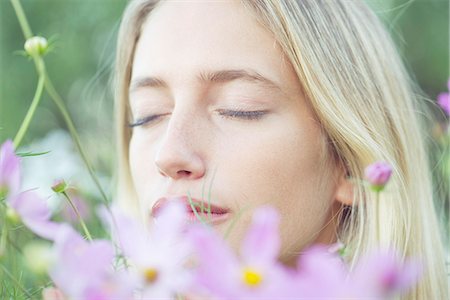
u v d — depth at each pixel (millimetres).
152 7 1350
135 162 1165
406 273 398
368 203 1145
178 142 1017
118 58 1484
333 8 1270
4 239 673
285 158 1062
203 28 1100
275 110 1078
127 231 554
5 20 4223
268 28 1107
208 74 1063
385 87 1296
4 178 622
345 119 1144
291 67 1108
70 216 1377
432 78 4086
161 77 1104
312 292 421
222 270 465
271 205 1043
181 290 519
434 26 4051
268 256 471
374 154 1161
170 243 539
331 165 1140
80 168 2035
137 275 526
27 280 938
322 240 1146
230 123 1054
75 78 4125
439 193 1813
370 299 402
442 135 1676
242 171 1022
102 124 2930
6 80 4105
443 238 1639
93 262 495
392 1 3689
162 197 1031
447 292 1287
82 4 4199
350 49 1252
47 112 4035
